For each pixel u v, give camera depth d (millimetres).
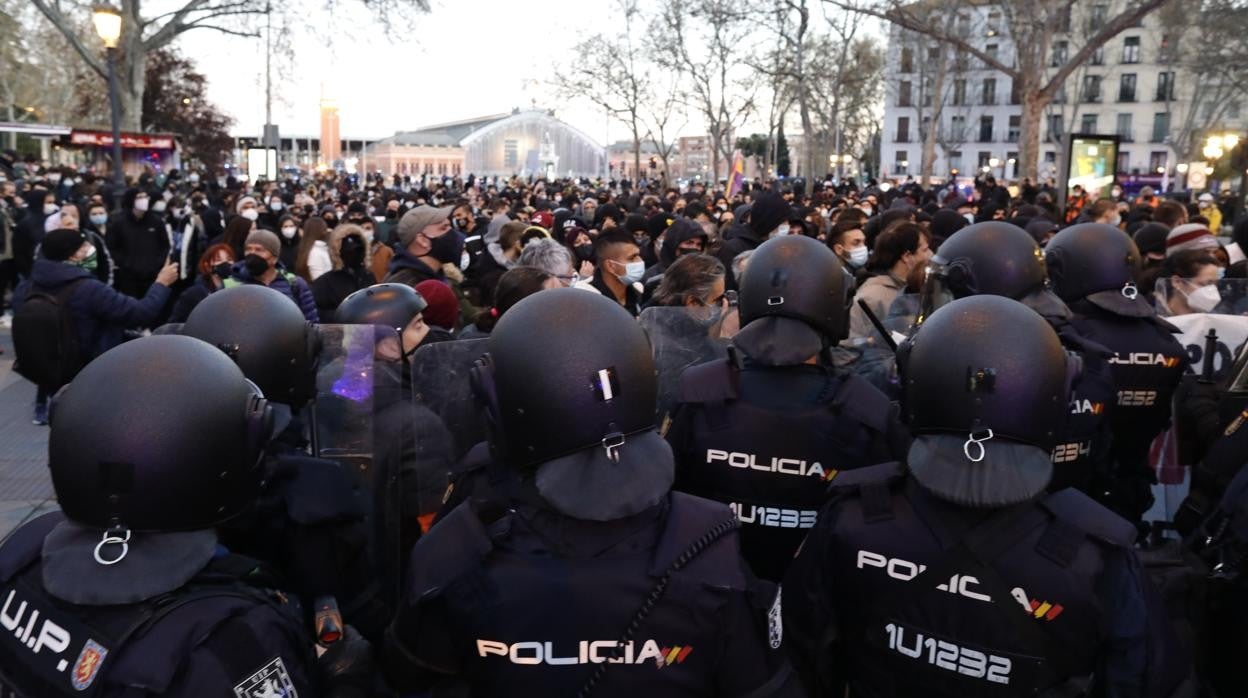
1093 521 1868
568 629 1610
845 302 2668
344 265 6352
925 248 4590
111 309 6324
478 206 21484
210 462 1632
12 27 48812
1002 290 3084
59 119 56250
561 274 4707
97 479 1559
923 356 1955
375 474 2709
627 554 1646
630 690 1611
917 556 1898
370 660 1947
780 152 67125
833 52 41531
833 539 2027
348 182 37188
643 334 1776
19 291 7273
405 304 3166
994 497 1805
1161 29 53688
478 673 1670
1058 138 58969
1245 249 5891
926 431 1954
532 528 1682
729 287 5684
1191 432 3441
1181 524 2750
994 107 66812
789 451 2502
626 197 20500
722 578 1633
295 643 1677
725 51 38000
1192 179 29359
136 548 1578
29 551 1681
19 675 1569
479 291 5977
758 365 2633
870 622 1967
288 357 2295
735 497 2545
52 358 6246
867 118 60312
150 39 28766
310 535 2104
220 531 1901
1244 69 33844
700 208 10859
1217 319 4129
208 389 1662
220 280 5871
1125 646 1814
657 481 1646
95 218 11961
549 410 1636
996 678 1830
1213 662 2217
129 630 1495
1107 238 3471
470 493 2107
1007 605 1817
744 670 1663
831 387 2592
